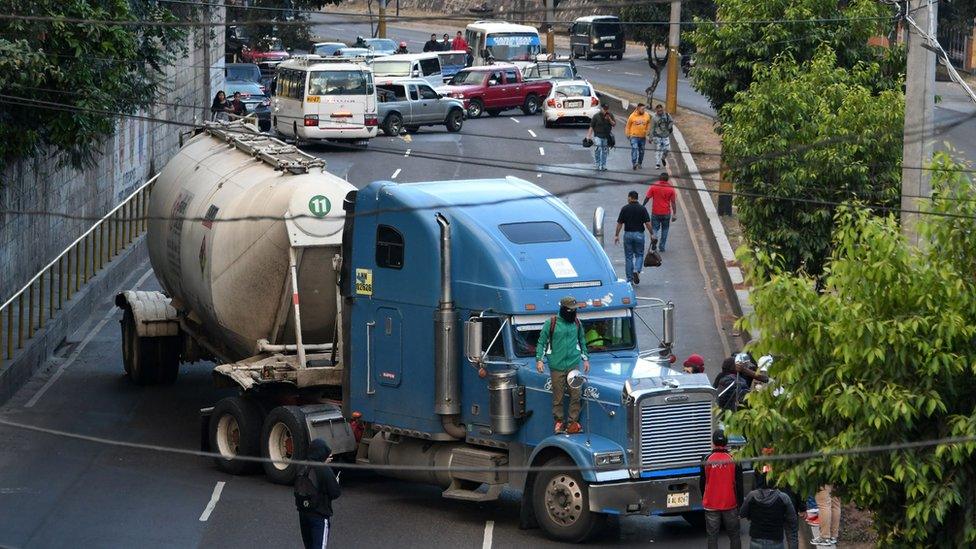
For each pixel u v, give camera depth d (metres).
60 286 55.38
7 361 47.66
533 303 34.66
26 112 44.03
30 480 39.00
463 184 38.16
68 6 42.34
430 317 35.84
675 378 33.53
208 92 102.69
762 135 43.59
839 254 25.19
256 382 38.81
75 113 43.97
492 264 34.91
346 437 38.31
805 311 23.36
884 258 23.16
